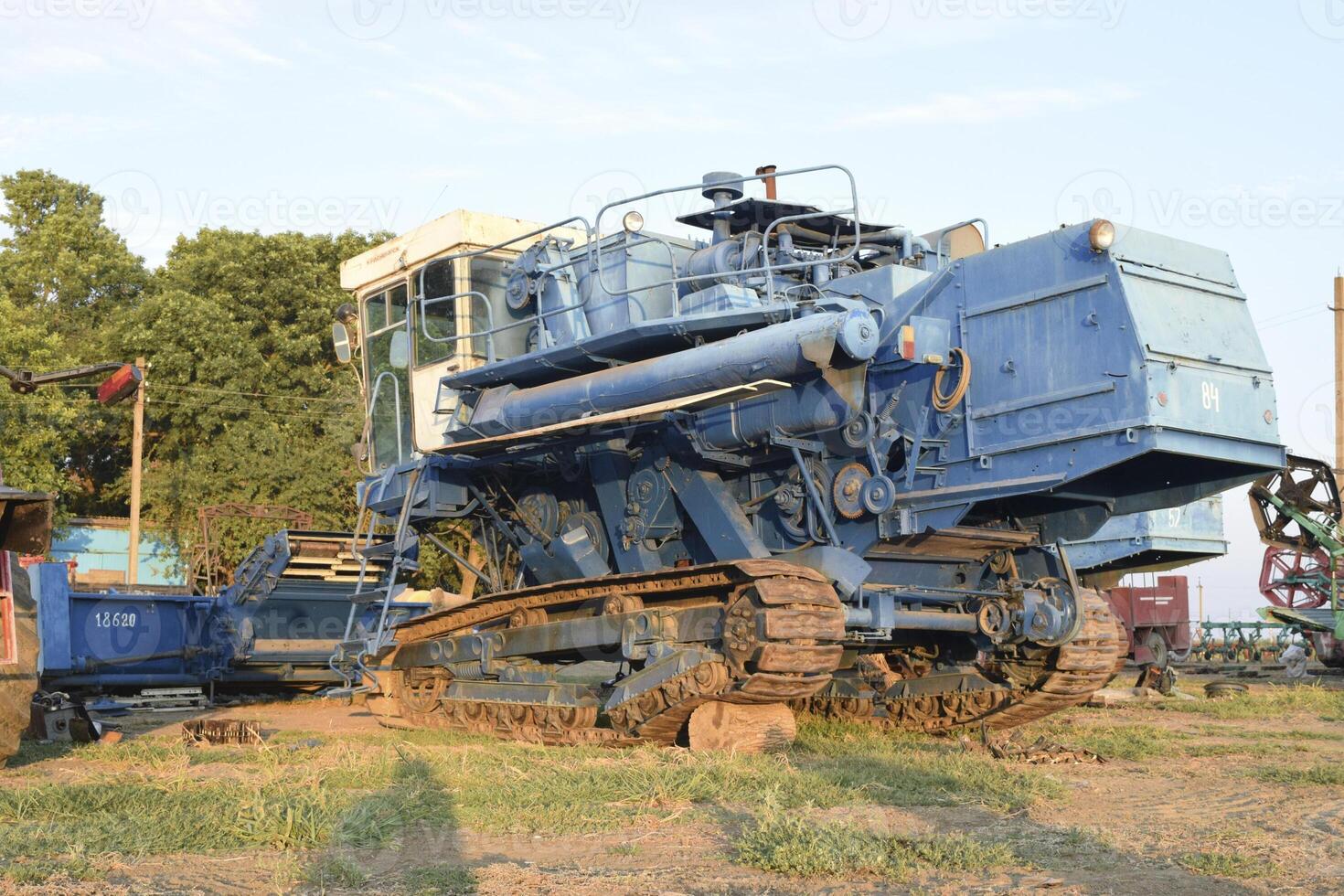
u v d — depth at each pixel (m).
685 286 12.38
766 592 10.00
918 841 6.73
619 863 6.43
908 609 11.88
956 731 12.53
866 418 10.66
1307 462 25.97
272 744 11.81
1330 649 26.83
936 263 12.07
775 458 11.48
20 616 10.07
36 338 34.06
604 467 12.40
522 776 8.86
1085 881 6.12
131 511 34.78
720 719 10.47
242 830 6.89
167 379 36.47
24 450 33.41
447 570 32.28
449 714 13.11
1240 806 8.46
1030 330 10.21
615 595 11.45
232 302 37.88
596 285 12.25
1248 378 10.16
